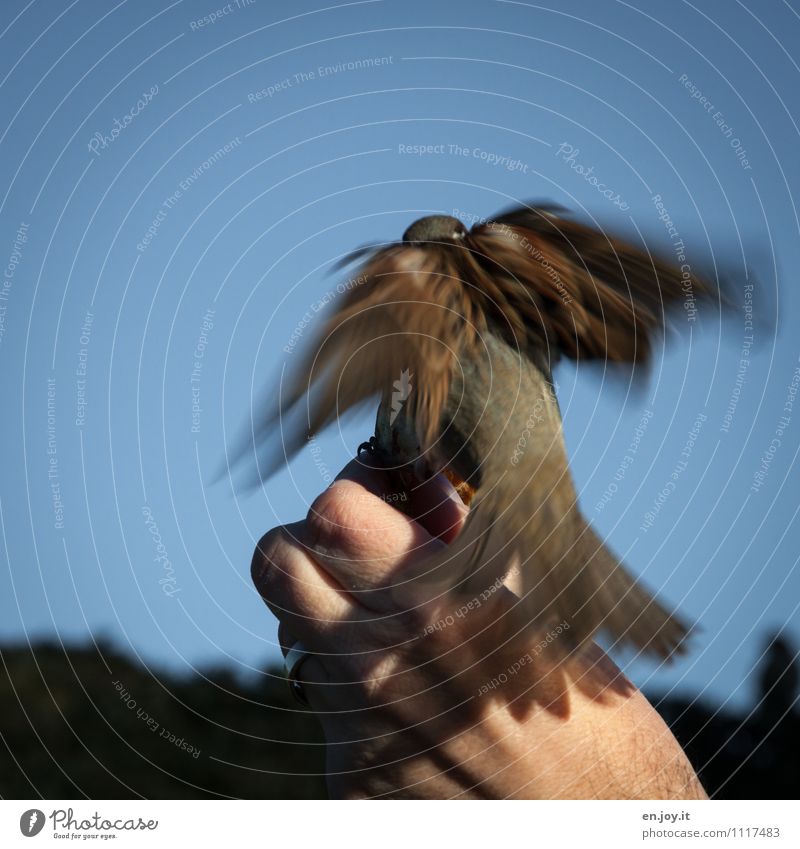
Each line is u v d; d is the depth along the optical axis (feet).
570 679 8.55
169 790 25.12
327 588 8.58
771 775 17.66
